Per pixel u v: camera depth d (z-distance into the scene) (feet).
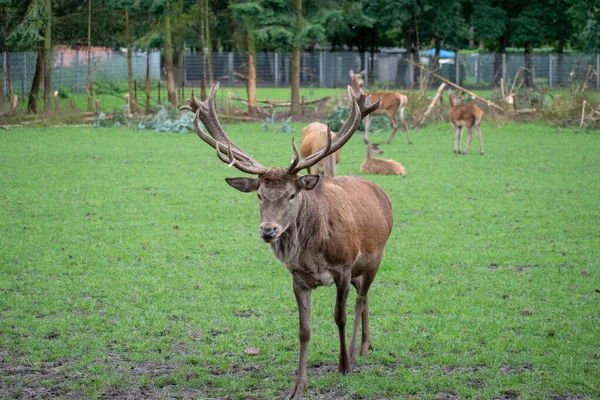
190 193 46.47
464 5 163.94
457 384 19.52
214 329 23.84
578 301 26.37
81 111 94.58
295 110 101.09
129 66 98.07
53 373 20.38
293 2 97.14
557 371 20.30
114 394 19.12
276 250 19.06
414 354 21.90
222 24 140.77
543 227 37.88
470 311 25.36
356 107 21.29
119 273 29.66
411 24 154.51
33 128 84.53
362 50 183.83
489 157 63.57
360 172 54.75
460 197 45.73
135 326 24.04
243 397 18.99
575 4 144.66
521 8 161.38
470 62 155.84
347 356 20.30
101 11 99.25
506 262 31.50
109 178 51.42
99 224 37.86
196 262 31.42
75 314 25.08
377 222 21.15
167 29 97.35
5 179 50.14
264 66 162.50
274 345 22.50
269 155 63.41
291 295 27.27
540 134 81.10
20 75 115.24
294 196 18.26
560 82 146.30
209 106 22.44
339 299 19.69
